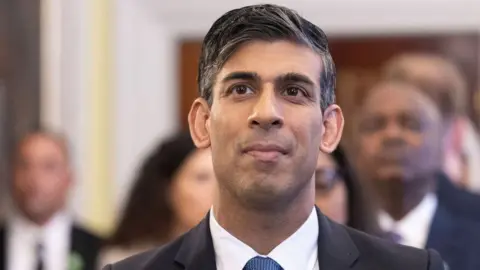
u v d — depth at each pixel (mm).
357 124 4828
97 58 6211
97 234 5512
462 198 4480
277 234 2443
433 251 2533
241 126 2297
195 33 6238
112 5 6188
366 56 6113
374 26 6113
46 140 5496
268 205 2359
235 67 2346
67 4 6148
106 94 6215
